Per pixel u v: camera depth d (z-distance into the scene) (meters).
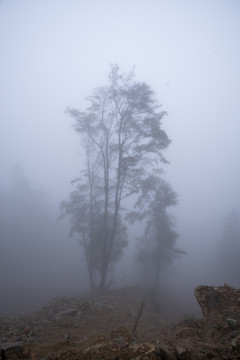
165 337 7.82
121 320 12.39
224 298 9.37
